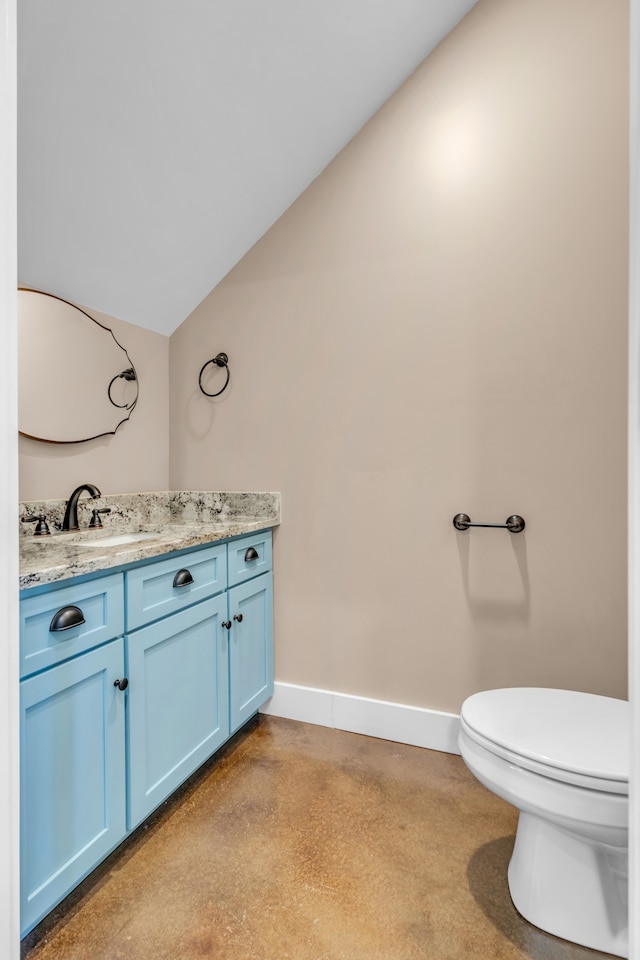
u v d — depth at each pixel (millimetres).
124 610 1331
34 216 1555
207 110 1645
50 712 1106
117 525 2010
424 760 1821
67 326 1812
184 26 1420
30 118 1378
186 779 1567
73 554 1280
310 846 1411
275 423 2139
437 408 1864
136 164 1648
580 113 1659
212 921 1174
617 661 1647
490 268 1779
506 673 1783
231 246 2129
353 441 2000
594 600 1670
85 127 1475
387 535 1953
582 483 1678
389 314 1933
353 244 1990
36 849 1057
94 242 1753
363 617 2000
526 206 1729
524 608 1756
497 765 1105
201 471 2289
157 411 2293
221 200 1930
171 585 1518
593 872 1124
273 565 2158
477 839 1438
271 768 1781
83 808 1185
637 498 593
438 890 1264
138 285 2018
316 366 2059
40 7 1213
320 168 2035
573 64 1663
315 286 2057
